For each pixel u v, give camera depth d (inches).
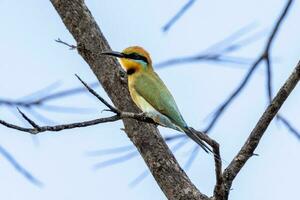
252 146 361.4
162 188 404.5
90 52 450.0
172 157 410.9
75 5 455.8
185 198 391.9
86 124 346.0
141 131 418.6
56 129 340.8
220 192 359.6
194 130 398.9
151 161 409.7
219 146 349.1
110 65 449.4
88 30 452.1
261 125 357.7
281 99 351.3
